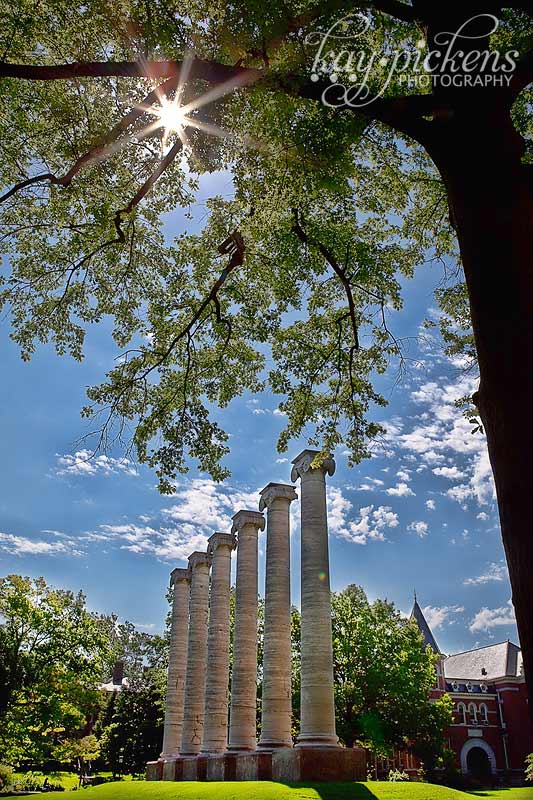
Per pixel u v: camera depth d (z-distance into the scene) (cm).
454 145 798
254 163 1393
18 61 1369
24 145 1541
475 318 700
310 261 1703
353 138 1144
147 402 1802
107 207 1480
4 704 3666
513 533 588
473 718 7538
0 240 1708
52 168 1588
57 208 1656
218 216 1709
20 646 3897
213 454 1748
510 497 597
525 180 745
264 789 2189
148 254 1856
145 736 5594
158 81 1236
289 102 1107
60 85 1454
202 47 1180
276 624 3033
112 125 1447
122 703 6012
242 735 3259
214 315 1839
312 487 2894
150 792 2527
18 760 4216
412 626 4797
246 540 3772
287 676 2952
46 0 1267
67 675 3850
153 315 1841
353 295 1844
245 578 3666
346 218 1689
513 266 688
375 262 1697
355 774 2441
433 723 4575
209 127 1314
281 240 1653
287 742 2816
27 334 1803
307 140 1180
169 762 4084
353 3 1007
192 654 4356
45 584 4072
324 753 2425
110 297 1889
